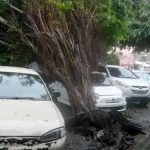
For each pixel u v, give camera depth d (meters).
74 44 12.12
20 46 12.59
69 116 11.98
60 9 11.92
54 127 6.71
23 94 7.99
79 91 12.13
